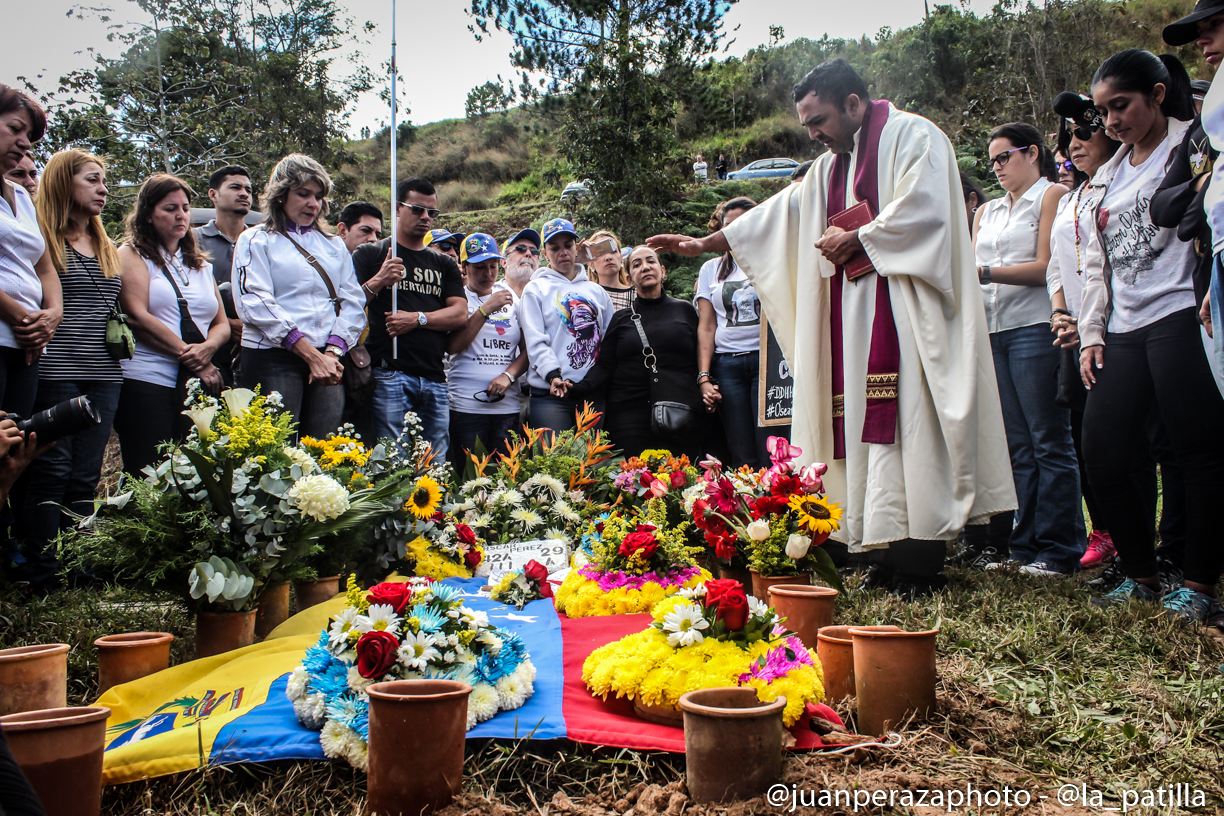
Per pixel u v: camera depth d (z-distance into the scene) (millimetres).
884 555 4066
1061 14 19219
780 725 1877
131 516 2930
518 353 6004
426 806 1772
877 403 4062
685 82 18891
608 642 2852
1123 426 3516
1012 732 2223
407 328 5141
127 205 11945
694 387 5719
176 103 14422
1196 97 4109
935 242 4008
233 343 5281
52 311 3781
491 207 29188
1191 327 3270
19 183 4172
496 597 3639
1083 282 3709
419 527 4117
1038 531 4668
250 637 2959
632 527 3434
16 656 2098
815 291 4383
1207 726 2270
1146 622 3170
